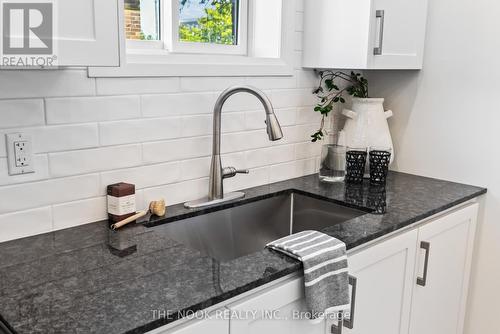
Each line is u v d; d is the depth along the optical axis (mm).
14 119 1306
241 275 1148
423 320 1866
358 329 1537
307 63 2039
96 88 1446
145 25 1742
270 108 1600
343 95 2281
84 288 1077
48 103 1358
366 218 1604
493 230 2041
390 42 1941
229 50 1967
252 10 2016
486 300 2109
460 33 2018
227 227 1762
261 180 2002
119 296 1039
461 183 2098
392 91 2273
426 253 1712
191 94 1688
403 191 1951
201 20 1873
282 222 1966
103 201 1529
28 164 1347
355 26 1865
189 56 1710
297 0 1984
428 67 2135
